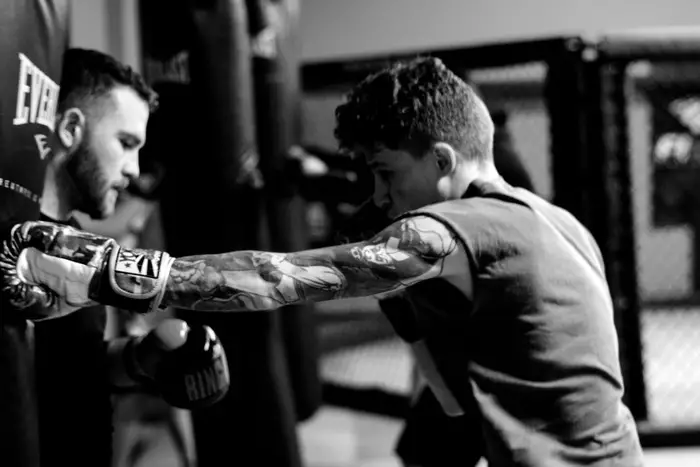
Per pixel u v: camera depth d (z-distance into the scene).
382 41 5.37
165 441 2.75
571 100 2.04
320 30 5.33
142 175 1.94
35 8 1.03
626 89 2.19
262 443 1.89
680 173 4.80
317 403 2.54
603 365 1.03
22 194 0.99
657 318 5.03
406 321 1.24
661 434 2.26
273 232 2.24
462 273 1.00
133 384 1.27
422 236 0.95
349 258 0.94
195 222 1.93
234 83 1.94
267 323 1.91
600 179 2.08
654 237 5.24
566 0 5.51
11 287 0.90
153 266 0.92
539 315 1.00
